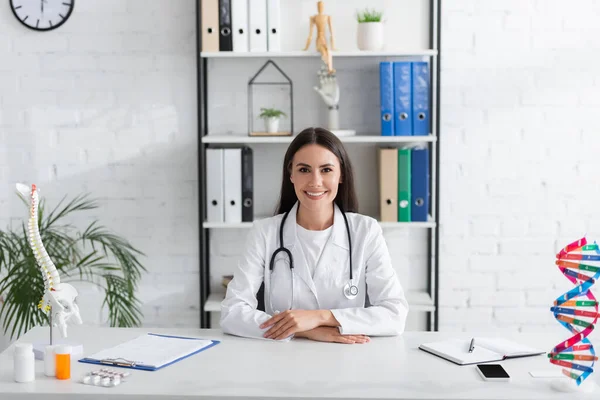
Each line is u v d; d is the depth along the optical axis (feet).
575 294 6.16
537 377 6.31
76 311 6.73
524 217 11.88
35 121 11.78
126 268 11.66
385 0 11.59
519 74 11.63
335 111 11.23
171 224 11.98
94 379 6.14
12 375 6.36
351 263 7.99
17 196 11.86
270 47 11.01
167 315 12.14
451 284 12.01
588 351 6.08
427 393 5.93
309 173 7.72
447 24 11.59
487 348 7.02
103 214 11.94
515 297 12.01
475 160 11.78
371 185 11.93
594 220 11.84
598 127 11.68
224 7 10.91
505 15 11.55
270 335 7.39
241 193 11.17
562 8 11.53
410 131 11.01
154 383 6.14
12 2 11.49
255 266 8.02
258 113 11.77
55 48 11.64
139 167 11.87
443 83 11.67
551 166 11.78
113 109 11.76
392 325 7.52
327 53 10.88
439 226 11.92
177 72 11.70
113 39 11.64
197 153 11.82
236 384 6.11
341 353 6.96
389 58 11.70
